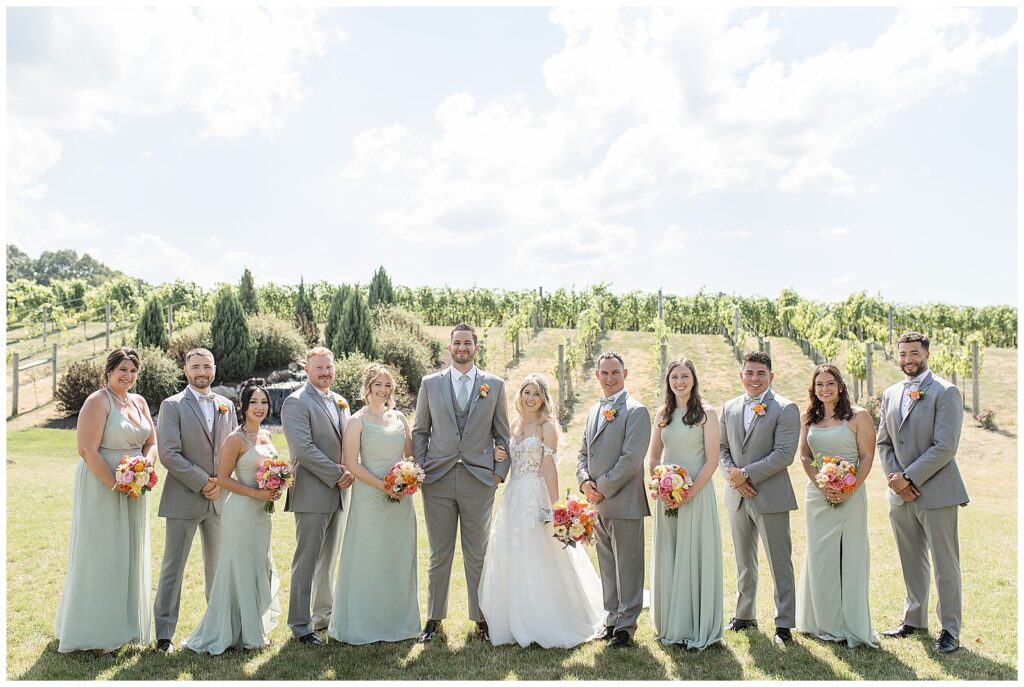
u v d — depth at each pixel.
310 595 4.91
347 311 19.03
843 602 4.60
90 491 4.43
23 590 5.56
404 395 17.84
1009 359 21.12
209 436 4.79
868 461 4.69
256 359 19.00
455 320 30.19
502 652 4.48
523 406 5.09
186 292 27.77
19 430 15.00
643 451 4.69
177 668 4.18
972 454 14.16
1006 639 4.66
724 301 26.53
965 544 7.26
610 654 4.41
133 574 4.54
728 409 5.08
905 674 4.08
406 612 4.86
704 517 4.61
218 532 4.93
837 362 21.08
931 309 26.75
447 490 4.84
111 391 4.60
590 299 27.06
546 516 4.84
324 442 4.82
